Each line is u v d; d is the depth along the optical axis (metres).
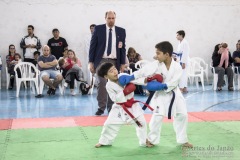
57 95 9.76
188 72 10.73
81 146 4.42
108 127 4.29
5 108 7.58
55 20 11.93
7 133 5.16
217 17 13.06
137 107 4.26
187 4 12.80
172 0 12.66
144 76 4.19
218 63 10.95
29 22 11.79
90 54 6.55
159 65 4.22
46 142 4.63
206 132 5.12
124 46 6.61
